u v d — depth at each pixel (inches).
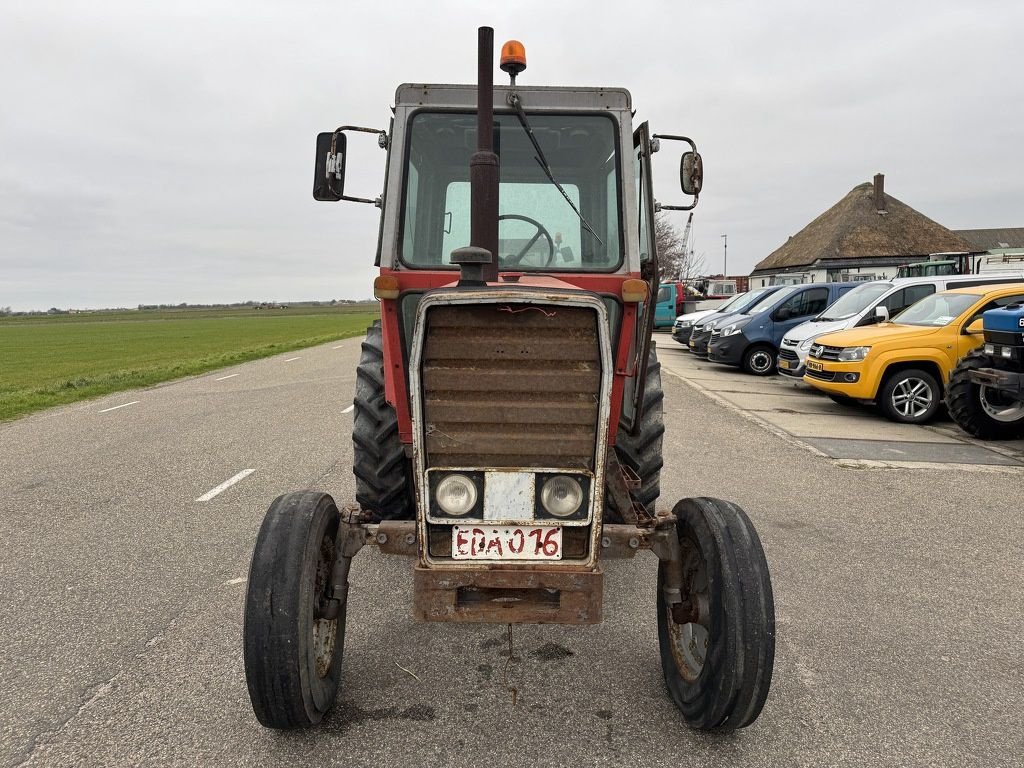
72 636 144.4
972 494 244.8
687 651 117.4
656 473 171.9
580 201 147.6
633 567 183.8
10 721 115.0
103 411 453.7
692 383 540.1
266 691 99.5
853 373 384.5
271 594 99.2
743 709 99.9
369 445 162.9
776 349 601.6
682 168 153.3
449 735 111.5
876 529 209.2
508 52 143.9
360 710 118.5
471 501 101.8
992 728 114.2
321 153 152.4
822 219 1817.2
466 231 148.6
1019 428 331.6
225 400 490.3
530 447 101.3
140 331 2202.3
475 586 100.6
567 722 115.2
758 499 237.9
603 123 147.5
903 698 122.6
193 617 152.9
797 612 155.6
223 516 223.3
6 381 709.9
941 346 373.4
